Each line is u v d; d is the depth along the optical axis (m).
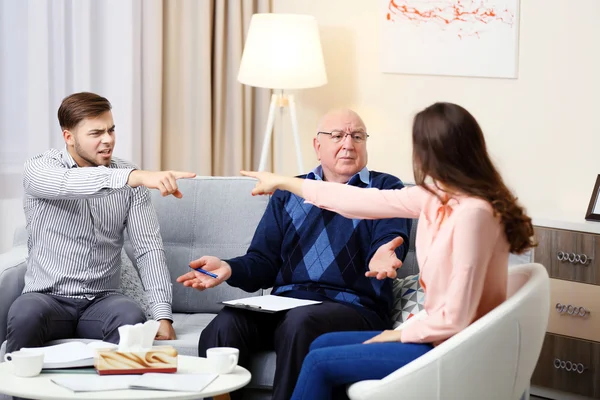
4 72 4.84
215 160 5.57
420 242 2.73
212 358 2.72
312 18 5.00
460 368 2.52
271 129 5.21
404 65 4.97
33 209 3.62
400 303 3.50
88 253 3.62
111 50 5.14
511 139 4.57
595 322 3.91
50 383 2.58
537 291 2.63
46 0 4.89
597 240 3.88
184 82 5.41
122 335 2.75
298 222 3.61
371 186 3.63
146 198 3.75
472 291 2.53
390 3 4.99
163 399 2.46
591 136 4.27
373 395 2.54
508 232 2.58
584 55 4.26
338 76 5.30
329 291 3.46
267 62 4.92
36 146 4.93
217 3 5.42
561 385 4.05
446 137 2.59
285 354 3.09
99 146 3.61
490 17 4.58
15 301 3.43
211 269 3.41
